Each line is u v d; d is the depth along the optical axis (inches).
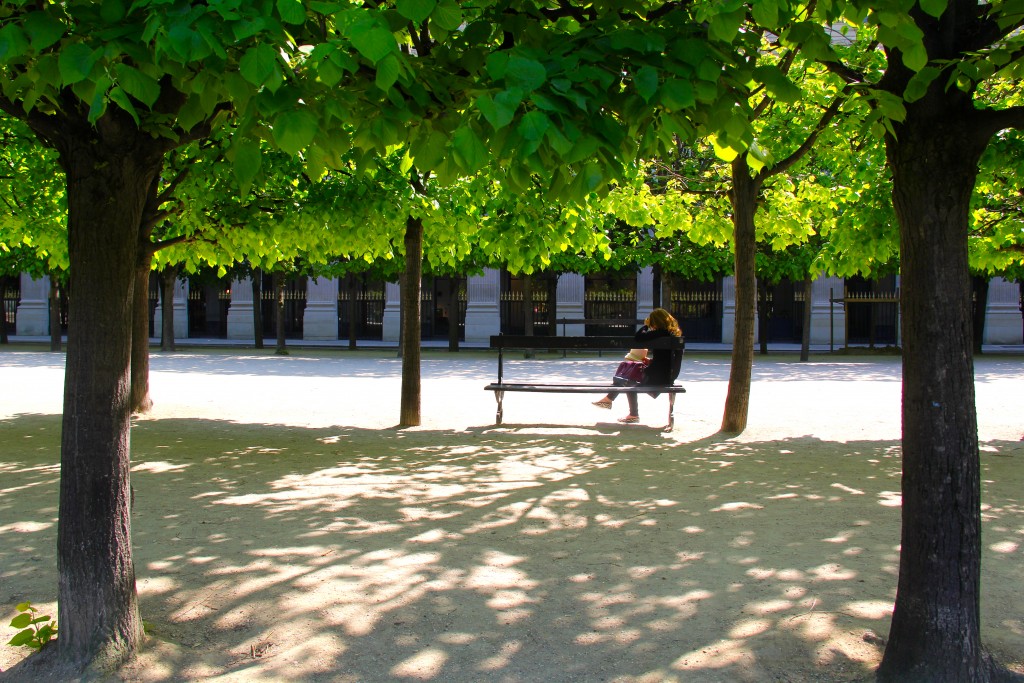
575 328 1439.5
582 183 123.3
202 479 307.6
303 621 170.4
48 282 1550.2
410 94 130.9
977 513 139.8
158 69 119.3
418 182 422.9
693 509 263.1
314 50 116.6
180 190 406.0
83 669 145.2
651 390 425.4
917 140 141.8
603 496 281.0
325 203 395.9
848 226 399.2
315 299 1496.1
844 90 212.8
